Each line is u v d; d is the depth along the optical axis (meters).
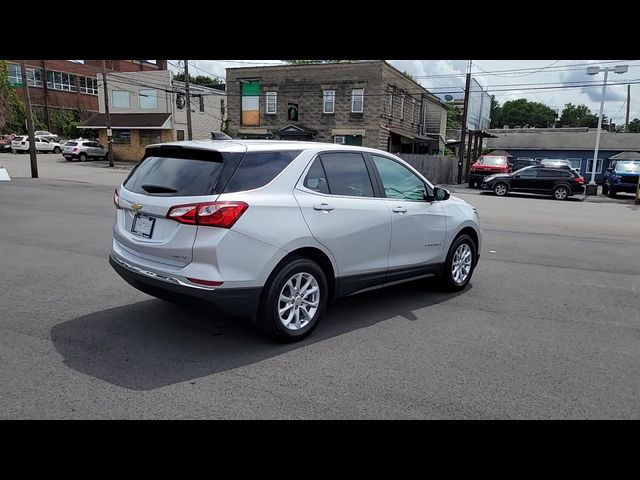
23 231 9.77
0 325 4.86
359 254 5.08
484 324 5.32
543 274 7.80
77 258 7.69
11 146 47.56
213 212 4.06
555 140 41.59
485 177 28.23
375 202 5.25
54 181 21.89
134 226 4.58
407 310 5.72
